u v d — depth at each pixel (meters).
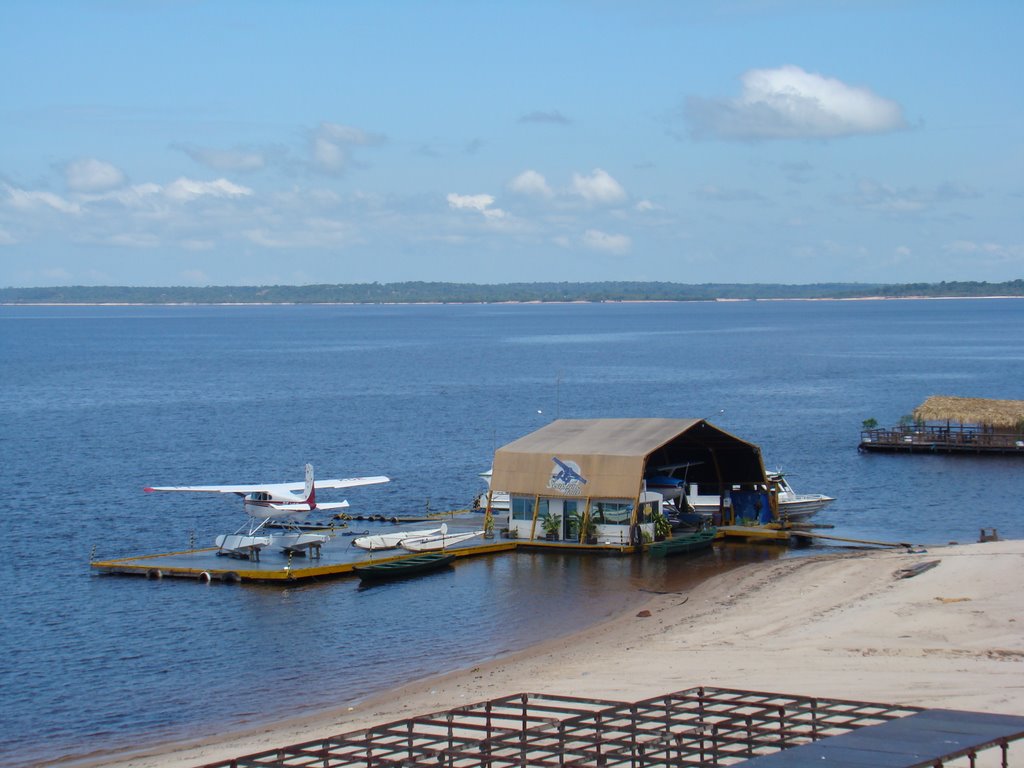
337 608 68.25
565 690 48.47
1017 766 34.69
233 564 77.31
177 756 43.81
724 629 58.53
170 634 63.41
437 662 57.19
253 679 55.38
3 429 165.12
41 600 70.94
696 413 177.00
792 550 83.56
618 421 91.19
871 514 99.00
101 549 87.06
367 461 132.88
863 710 40.75
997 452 132.50
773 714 42.06
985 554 69.69
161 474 124.12
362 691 52.91
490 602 69.06
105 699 53.03
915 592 61.88
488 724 37.16
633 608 66.50
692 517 90.38
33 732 48.84
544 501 85.31
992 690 43.53
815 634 55.38
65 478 121.12
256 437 154.62
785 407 185.12
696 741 36.06
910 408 181.12
